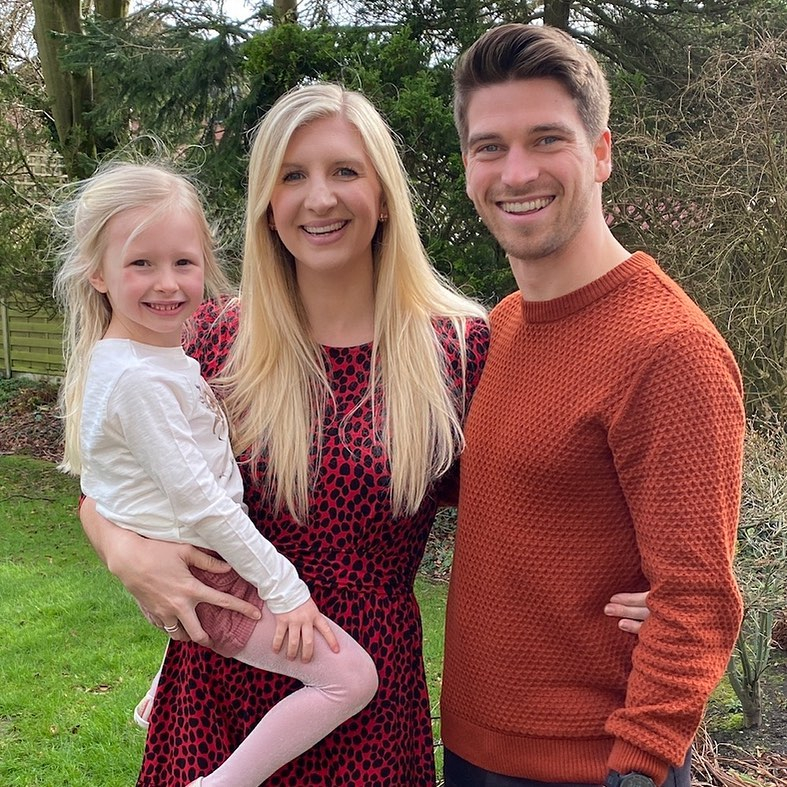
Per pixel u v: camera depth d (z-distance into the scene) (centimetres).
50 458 859
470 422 170
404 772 174
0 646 418
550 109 146
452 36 566
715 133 504
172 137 620
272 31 543
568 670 153
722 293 486
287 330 181
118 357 164
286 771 169
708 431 131
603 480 146
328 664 161
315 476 173
